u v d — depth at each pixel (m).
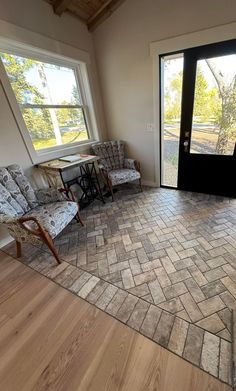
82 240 2.12
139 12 2.37
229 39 2.03
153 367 1.00
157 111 2.79
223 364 0.98
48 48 2.24
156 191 3.19
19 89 2.17
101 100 3.26
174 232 2.06
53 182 2.46
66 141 2.90
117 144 3.27
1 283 1.66
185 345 1.08
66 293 1.50
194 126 2.64
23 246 2.14
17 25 1.91
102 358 1.07
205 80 2.34
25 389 0.98
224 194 2.78
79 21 2.61
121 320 1.25
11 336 1.24
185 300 1.33
